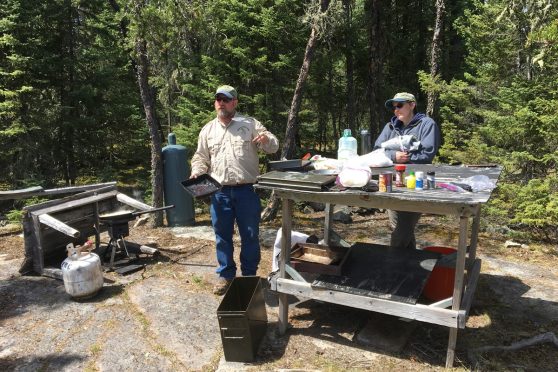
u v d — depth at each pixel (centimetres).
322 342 308
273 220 639
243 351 282
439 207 252
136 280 420
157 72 862
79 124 973
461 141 731
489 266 445
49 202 447
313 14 623
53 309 365
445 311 261
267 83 811
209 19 682
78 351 303
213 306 365
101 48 1059
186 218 609
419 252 341
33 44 890
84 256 386
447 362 274
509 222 557
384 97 1052
